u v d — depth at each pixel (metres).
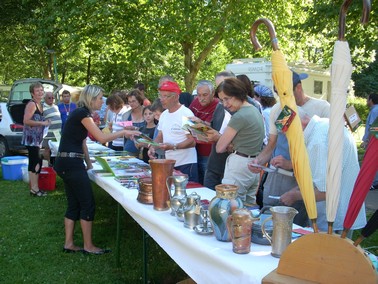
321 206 2.48
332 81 1.51
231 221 1.89
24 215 5.21
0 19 18.52
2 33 20.59
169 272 3.54
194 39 12.21
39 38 13.44
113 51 14.22
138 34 11.59
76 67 22.89
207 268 1.90
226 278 1.76
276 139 2.96
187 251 2.07
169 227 2.23
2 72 26.02
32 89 6.03
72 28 11.80
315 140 2.24
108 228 4.73
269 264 1.71
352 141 2.35
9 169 7.25
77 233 4.56
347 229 1.49
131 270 3.59
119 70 19.27
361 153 9.85
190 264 2.05
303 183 1.62
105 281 3.39
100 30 12.09
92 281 3.40
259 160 2.97
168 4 11.66
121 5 11.41
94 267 3.65
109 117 6.93
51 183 6.50
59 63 21.45
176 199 2.43
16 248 4.09
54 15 12.00
